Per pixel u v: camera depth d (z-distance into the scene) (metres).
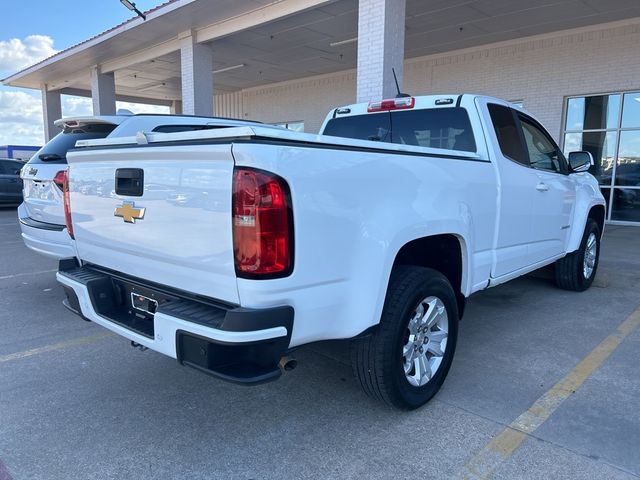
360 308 2.72
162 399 3.43
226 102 23.64
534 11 11.23
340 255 2.59
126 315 3.10
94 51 16.11
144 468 2.66
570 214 5.58
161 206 2.65
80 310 3.28
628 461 2.69
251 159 2.23
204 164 2.40
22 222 5.83
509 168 4.18
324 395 3.48
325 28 13.03
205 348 2.34
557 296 5.97
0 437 2.95
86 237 3.33
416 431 3.01
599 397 3.41
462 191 3.49
